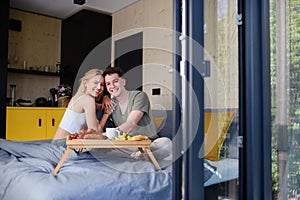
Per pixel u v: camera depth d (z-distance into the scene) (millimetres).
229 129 1511
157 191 1475
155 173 1575
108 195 1348
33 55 4691
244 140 1548
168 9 3666
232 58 1545
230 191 1483
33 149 1904
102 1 4125
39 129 4070
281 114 1681
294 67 1714
